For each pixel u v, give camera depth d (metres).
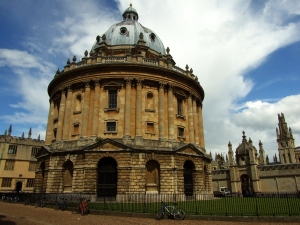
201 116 49.28
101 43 46.66
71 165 36.78
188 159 38.28
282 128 104.69
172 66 43.62
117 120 37.59
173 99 42.16
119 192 32.59
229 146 66.50
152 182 35.47
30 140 73.19
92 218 20.27
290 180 56.16
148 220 19.02
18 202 37.22
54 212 24.59
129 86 38.62
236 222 17.84
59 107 43.28
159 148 36.03
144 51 46.72
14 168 68.56
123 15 62.78
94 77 39.31
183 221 18.48
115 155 34.19
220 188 66.94
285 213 19.30
